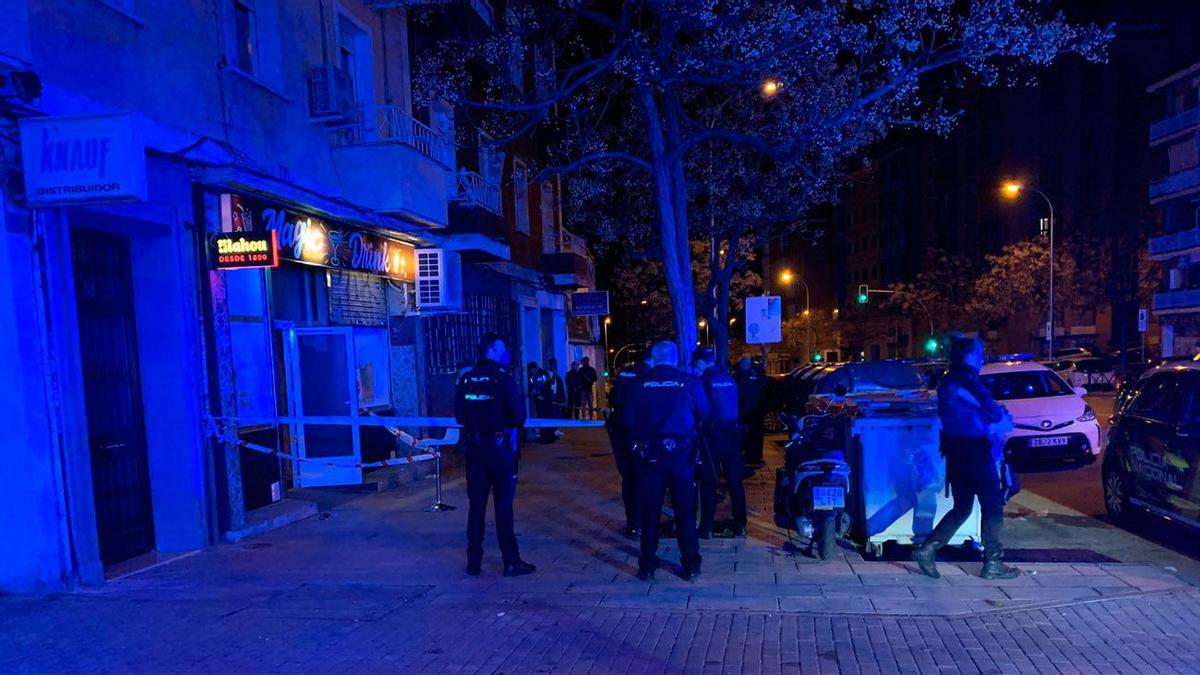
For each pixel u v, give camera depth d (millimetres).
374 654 4848
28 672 4629
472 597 5945
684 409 6156
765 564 6652
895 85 9047
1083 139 53531
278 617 5555
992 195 56531
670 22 9242
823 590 5898
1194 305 38688
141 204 6883
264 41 9031
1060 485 10430
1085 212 50312
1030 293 44938
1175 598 5539
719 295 15859
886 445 6797
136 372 7449
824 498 6547
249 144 8555
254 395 8797
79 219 6695
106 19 6574
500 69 13234
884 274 73125
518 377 19750
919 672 4438
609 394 8336
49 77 5980
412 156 10734
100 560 6461
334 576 6574
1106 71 52625
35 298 5969
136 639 5141
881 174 73562
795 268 93688
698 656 4723
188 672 4605
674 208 9453
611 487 11016
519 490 10984
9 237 5785
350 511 9430
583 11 9758
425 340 13711
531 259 21031
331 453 10695
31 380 5965
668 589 6020
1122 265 45969
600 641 5004
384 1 11852
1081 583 5887
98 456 6949
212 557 7254
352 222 10758
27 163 5734
